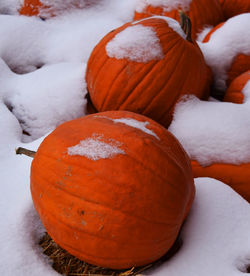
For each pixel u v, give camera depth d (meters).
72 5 1.84
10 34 1.67
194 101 1.36
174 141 1.13
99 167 1.03
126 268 1.09
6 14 1.89
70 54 1.66
